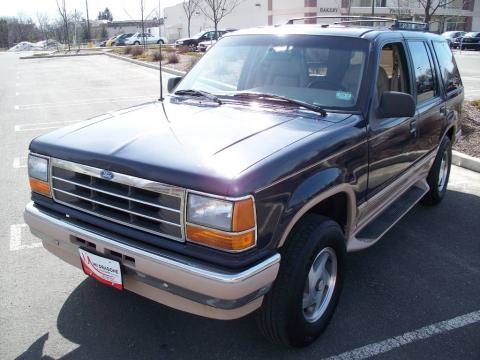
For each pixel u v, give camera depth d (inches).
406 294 143.3
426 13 402.6
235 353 116.0
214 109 135.0
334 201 127.4
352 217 128.9
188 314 130.9
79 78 769.6
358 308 135.6
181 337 121.6
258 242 95.0
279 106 134.3
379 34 147.9
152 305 134.8
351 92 133.8
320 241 110.2
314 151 107.7
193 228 94.3
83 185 109.0
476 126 333.1
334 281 123.6
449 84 208.2
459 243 179.2
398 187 163.2
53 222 114.7
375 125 133.0
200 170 94.1
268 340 114.5
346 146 118.4
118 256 104.9
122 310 132.5
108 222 107.7
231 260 92.0
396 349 118.6
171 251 98.2
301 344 115.6
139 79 732.7
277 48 151.2
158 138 110.7
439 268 159.8
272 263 96.8
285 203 99.7
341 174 116.3
